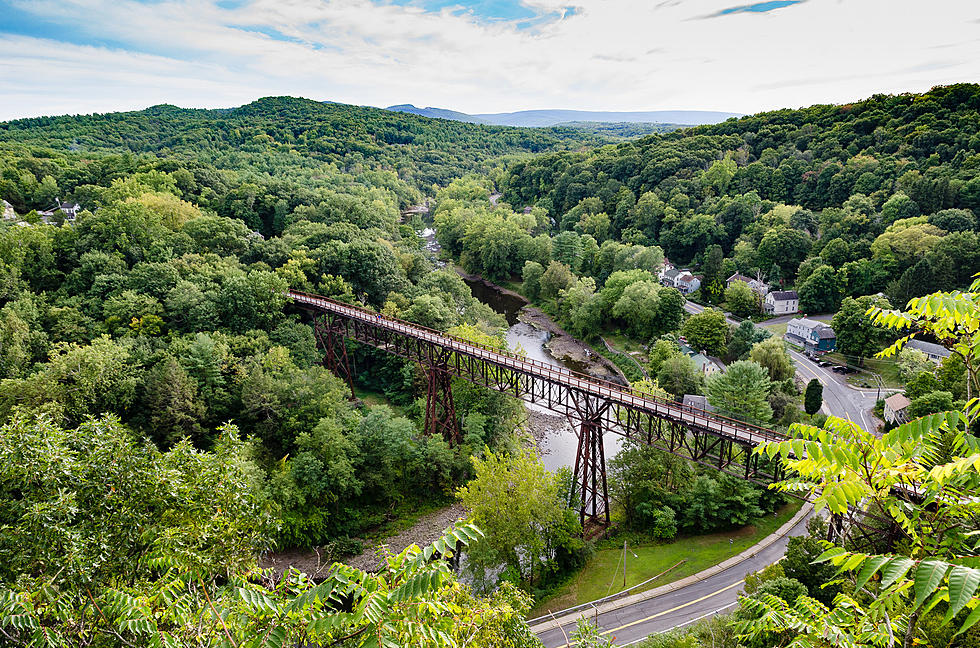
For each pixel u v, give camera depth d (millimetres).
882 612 8062
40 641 10430
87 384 48656
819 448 7320
